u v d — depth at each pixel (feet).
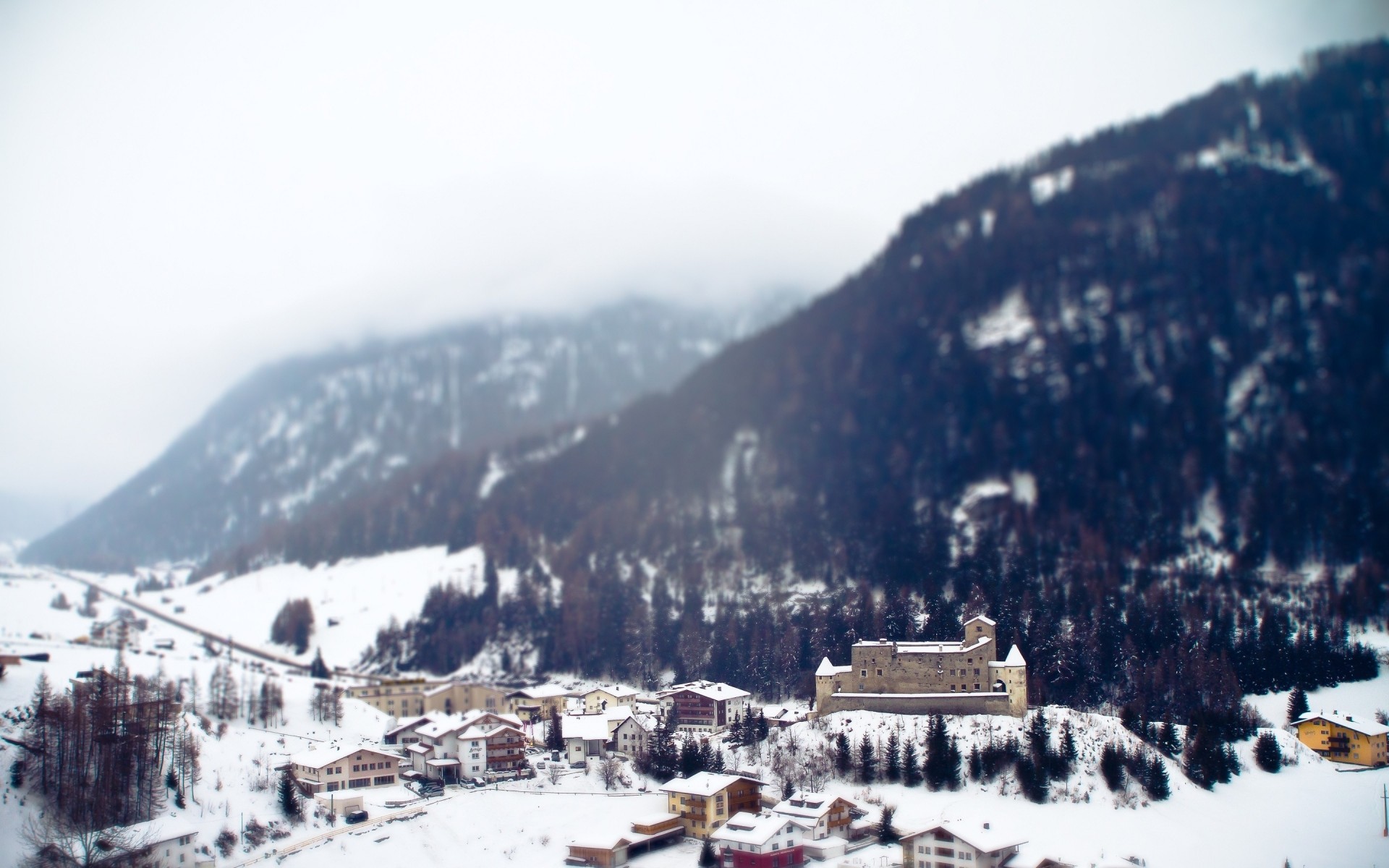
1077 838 629.92
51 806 627.46
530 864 650.84
